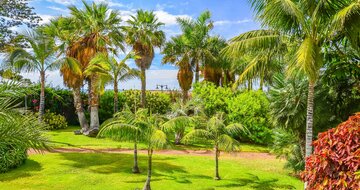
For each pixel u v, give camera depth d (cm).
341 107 1188
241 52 1073
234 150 1213
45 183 1007
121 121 1061
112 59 1792
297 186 1112
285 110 1218
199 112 1938
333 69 1112
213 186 1048
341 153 325
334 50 1113
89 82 2420
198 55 2905
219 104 2248
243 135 2205
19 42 2669
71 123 2702
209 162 1447
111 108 2670
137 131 1012
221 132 1174
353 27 877
